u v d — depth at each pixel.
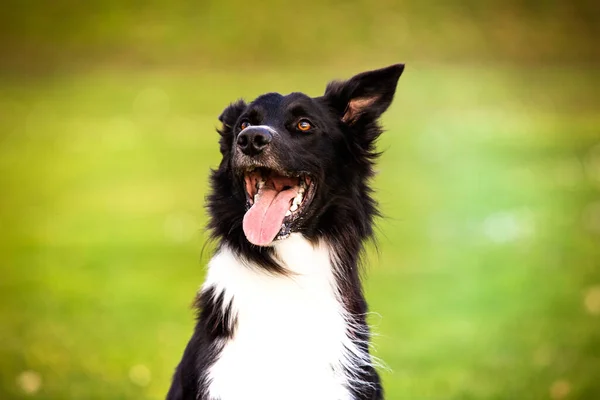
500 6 56.41
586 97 39.03
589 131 30.75
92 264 15.72
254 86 42.25
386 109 6.22
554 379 9.79
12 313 12.74
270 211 5.78
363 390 5.79
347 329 5.84
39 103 38.94
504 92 40.88
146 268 15.41
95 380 9.84
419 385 9.67
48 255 16.41
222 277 5.80
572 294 13.31
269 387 5.57
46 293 13.83
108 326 12.05
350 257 6.05
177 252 16.58
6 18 53.81
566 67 47.81
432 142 29.47
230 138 6.27
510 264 15.11
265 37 52.41
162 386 9.73
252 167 5.74
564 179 22.89
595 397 9.28
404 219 18.80
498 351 10.77
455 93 40.78
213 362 5.64
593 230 17.39
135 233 18.19
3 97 40.16
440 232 17.70
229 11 55.53
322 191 5.95
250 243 5.79
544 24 54.94
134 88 42.22
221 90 41.47
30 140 31.08
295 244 5.88
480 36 52.91
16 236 18.05
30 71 46.28
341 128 6.15
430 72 46.44
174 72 46.53
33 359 10.54
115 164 26.75
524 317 12.18
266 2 56.88
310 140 5.93
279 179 5.98
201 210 20.38
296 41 51.78
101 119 35.31
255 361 5.59
